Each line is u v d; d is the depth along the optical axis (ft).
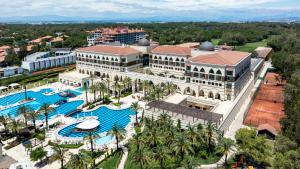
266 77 479.00
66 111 331.36
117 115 316.19
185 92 365.81
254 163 204.54
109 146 242.58
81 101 365.61
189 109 273.33
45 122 291.79
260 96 368.27
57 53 642.22
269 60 620.08
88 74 470.80
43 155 210.79
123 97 375.66
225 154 200.44
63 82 455.22
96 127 275.39
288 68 430.20
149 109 286.25
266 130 246.88
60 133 269.64
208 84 346.54
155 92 321.52
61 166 204.13
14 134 262.06
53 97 385.29
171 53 428.56
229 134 256.73
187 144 204.64
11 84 423.64
